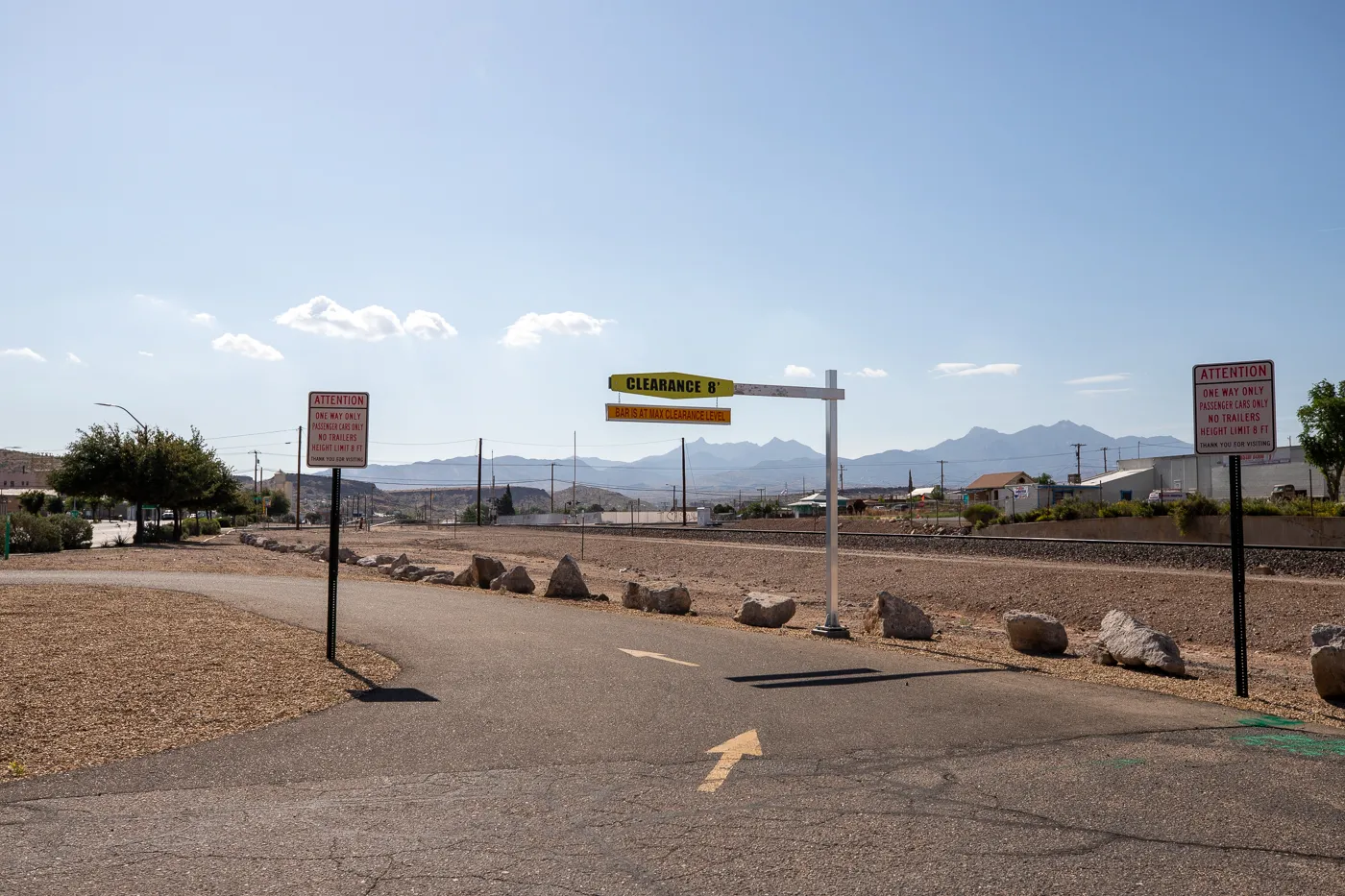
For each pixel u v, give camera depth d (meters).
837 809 5.71
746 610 17.98
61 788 5.96
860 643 14.15
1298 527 40.81
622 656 11.64
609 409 14.58
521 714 8.34
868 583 35.50
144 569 25.16
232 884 4.42
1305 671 18.50
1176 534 46.00
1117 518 49.53
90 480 47.06
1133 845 5.05
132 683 8.93
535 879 4.53
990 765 6.76
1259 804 5.80
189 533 69.38
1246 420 10.05
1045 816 5.55
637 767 6.66
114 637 11.38
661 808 5.71
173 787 6.03
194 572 23.98
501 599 18.66
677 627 14.93
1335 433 53.47
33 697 8.19
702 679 10.20
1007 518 62.72
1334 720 8.57
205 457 55.62
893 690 9.74
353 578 24.39
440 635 12.94
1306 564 29.38
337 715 8.14
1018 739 7.59
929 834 5.23
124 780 6.18
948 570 34.62
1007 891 4.41
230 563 30.09
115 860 4.72
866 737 7.66
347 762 6.73
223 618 13.55
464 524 109.06
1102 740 7.57
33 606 14.01
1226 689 10.71
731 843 5.07
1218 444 10.20
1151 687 10.55
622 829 5.30
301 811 5.59
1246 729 8.05
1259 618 23.73
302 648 11.38
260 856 4.80
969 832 5.27
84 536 41.44
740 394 15.23
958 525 68.31
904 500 116.12
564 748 7.18
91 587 17.41
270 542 51.16
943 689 9.91
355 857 4.81
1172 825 5.39
